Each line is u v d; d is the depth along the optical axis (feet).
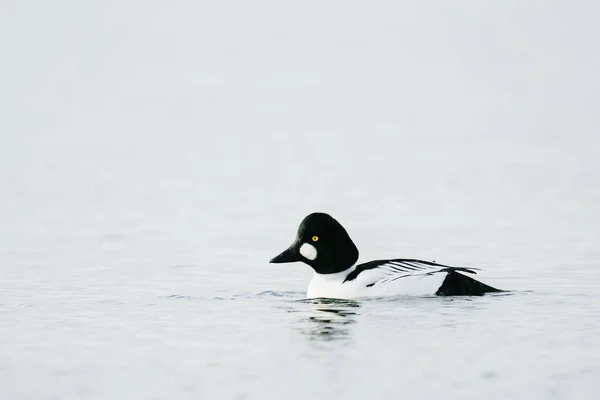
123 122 141.59
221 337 33.24
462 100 154.20
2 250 55.67
